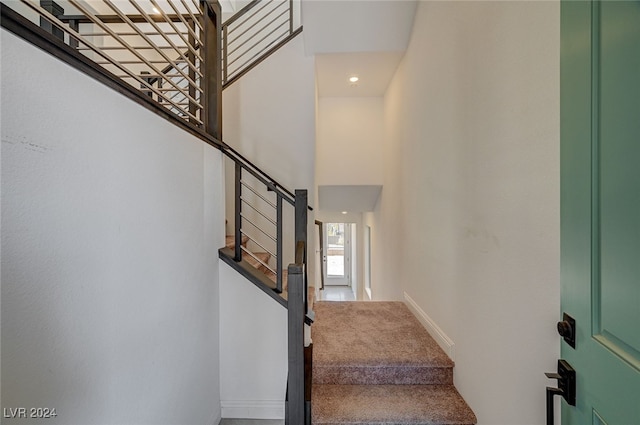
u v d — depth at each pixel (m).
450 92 1.87
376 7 2.72
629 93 0.57
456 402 1.71
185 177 1.58
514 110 1.20
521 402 1.16
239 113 3.28
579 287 0.73
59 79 0.80
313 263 3.28
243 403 2.13
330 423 1.62
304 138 3.26
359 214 7.08
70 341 0.83
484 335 1.46
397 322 2.53
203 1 1.99
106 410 0.97
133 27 1.28
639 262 0.56
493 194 1.37
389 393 1.83
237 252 2.13
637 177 0.56
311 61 3.21
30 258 0.72
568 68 0.77
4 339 0.66
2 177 0.66
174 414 1.44
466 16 1.64
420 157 2.51
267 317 2.12
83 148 0.88
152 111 1.26
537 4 1.05
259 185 3.30
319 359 1.95
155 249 1.28
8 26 0.67
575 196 0.75
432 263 2.22
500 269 1.31
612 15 0.62
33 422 0.73
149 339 1.23
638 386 0.56
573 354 0.77
